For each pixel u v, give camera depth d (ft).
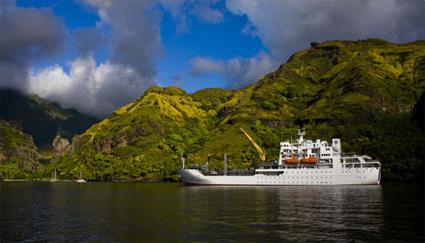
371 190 519.60
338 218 270.87
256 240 204.74
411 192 480.23
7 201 437.58
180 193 509.76
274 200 393.91
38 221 276.21
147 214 300.20
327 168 640.17
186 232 225.97
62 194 547.49
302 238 208.54
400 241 201.67
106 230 236.43
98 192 576.61
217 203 371.15
